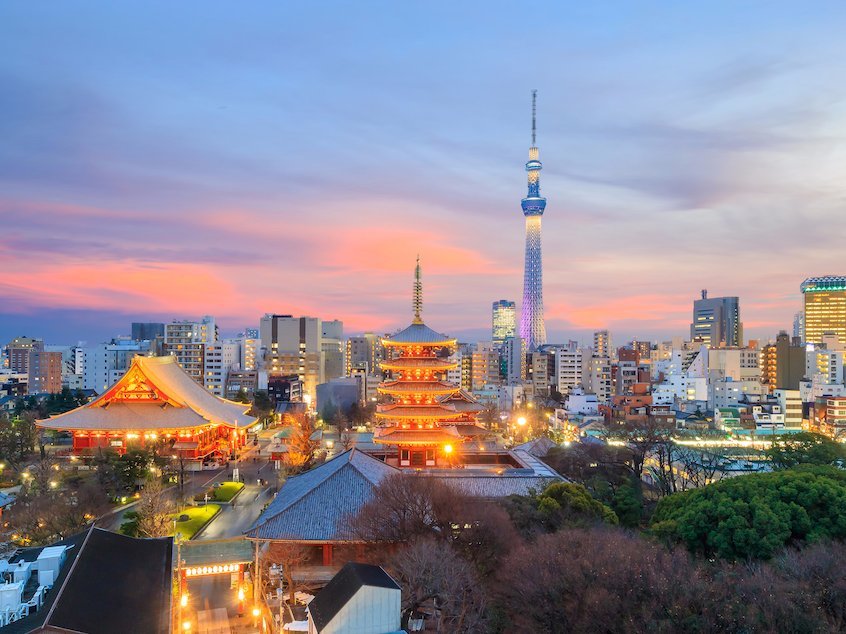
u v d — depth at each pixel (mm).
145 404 149250
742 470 128250
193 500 116688
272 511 76375
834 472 80750
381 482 76625
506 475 95500
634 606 48625
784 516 67750
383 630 52375
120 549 59062
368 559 68312
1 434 142500
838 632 45844
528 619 51656
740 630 45656
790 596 48688
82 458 139500
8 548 63781
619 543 57594
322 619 52188
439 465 116875
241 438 175125
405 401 122000
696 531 70312
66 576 50125
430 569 58562
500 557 64688
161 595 53688
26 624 44938
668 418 185250
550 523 76375
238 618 69000
